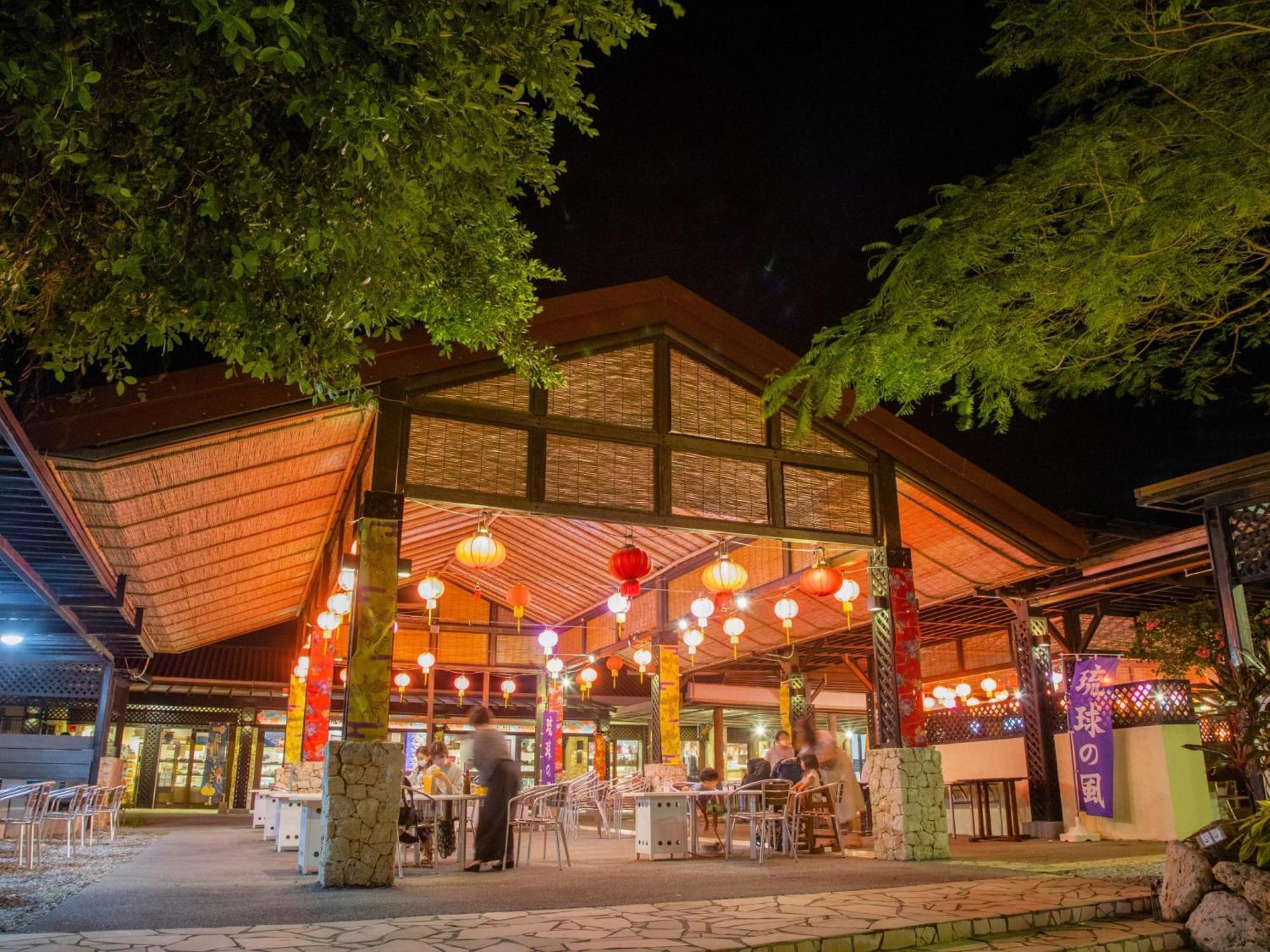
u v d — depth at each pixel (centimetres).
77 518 718
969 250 529
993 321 556
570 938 426
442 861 909
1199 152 464
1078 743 1119
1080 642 1297
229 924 478
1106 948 471
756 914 499
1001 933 489
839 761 1030
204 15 249
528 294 493
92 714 1678
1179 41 471
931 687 1878
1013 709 1291
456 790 959
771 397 660
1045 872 712
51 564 835
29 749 1243
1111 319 557
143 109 297
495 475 782
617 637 1659
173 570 1063
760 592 1294
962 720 1388
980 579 1143
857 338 598
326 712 1338
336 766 663
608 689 2161
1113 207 502
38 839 844
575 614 1811
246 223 340
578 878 709
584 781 1323
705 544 1333
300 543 1219
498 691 2039
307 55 293
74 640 1173
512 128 420
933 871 732
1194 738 1053
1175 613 1163
